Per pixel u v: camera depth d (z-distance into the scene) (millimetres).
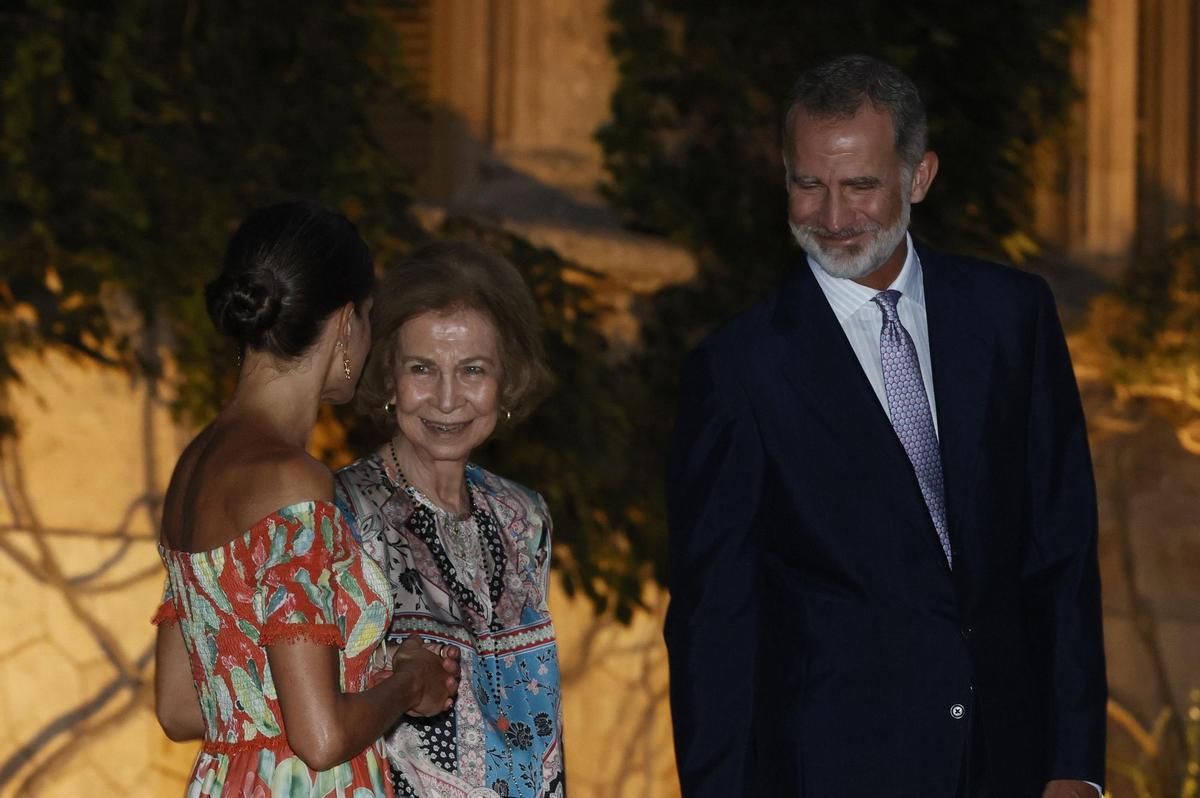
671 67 9656
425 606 4301
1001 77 10992
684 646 4566
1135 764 12180
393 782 4199
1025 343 4660
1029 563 4680
